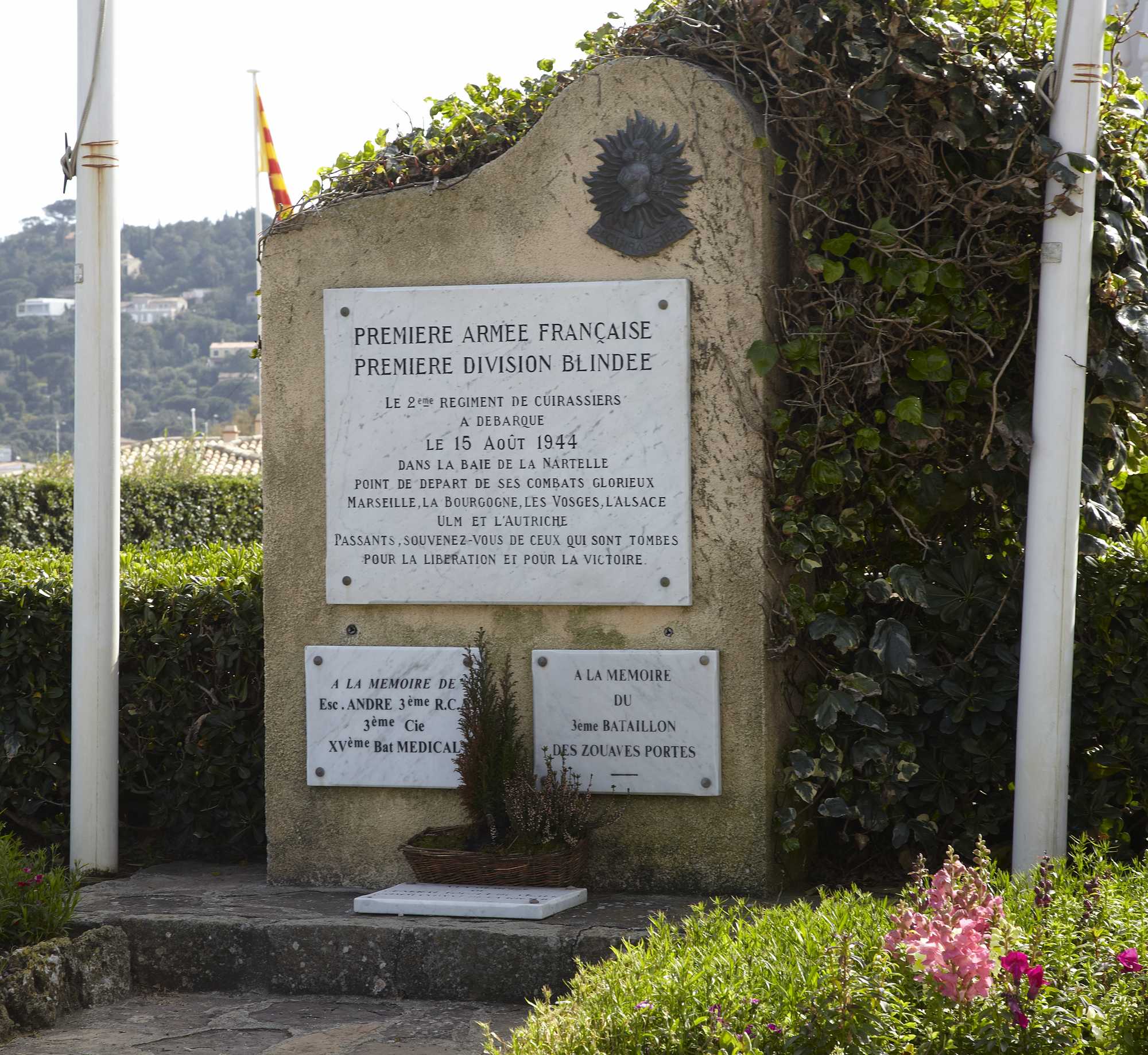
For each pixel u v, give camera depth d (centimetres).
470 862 459
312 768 501
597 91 470
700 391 466
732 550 465
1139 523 611
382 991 434
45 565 630
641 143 466
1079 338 437
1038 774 439
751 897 463
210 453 3064
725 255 461
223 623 576
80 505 546
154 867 561
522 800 459
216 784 568
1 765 586
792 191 473
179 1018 423
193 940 448
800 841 492
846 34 456
